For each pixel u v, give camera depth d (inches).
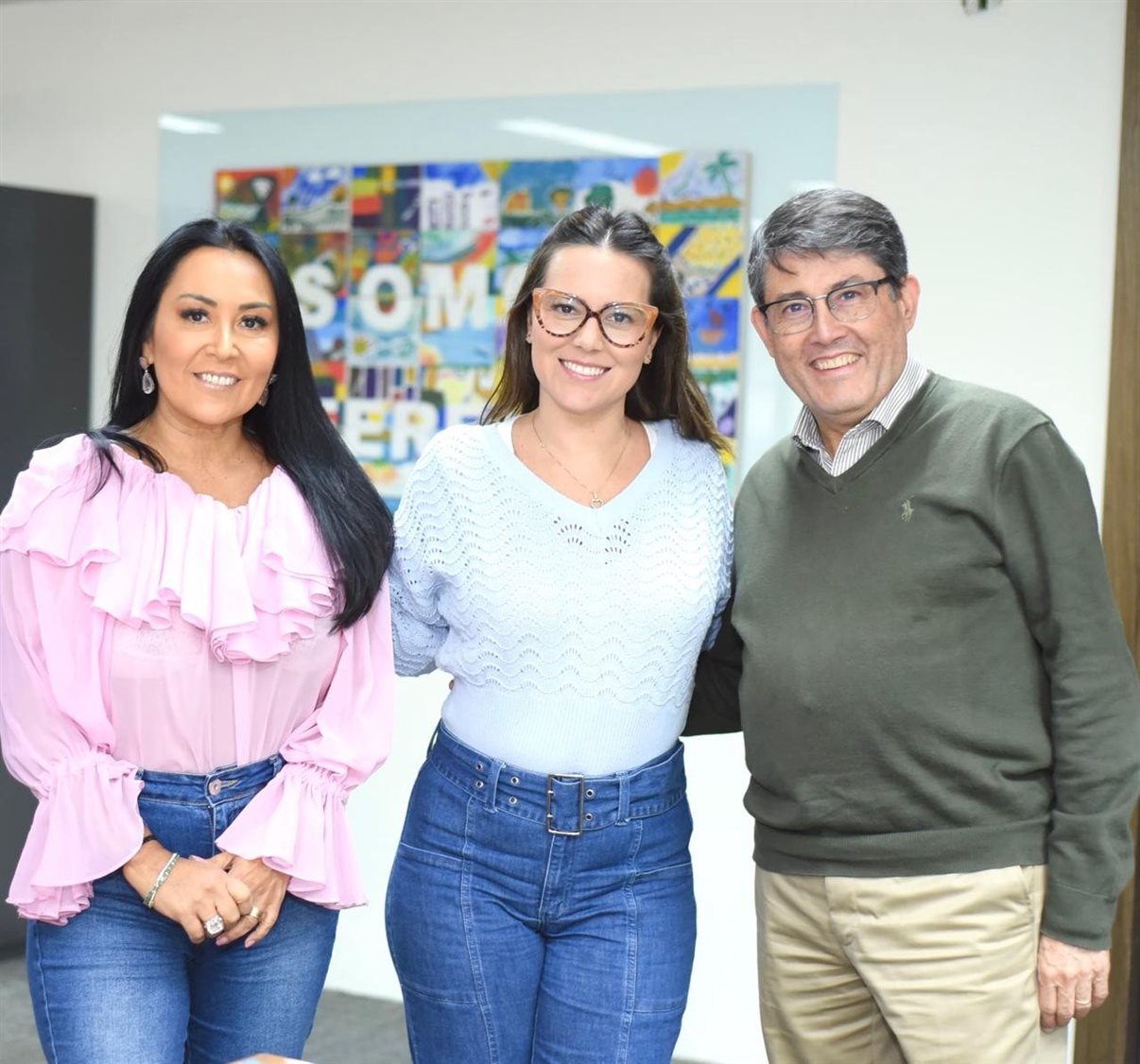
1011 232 132.3
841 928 85.7
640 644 84.2
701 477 89.5
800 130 139.0
